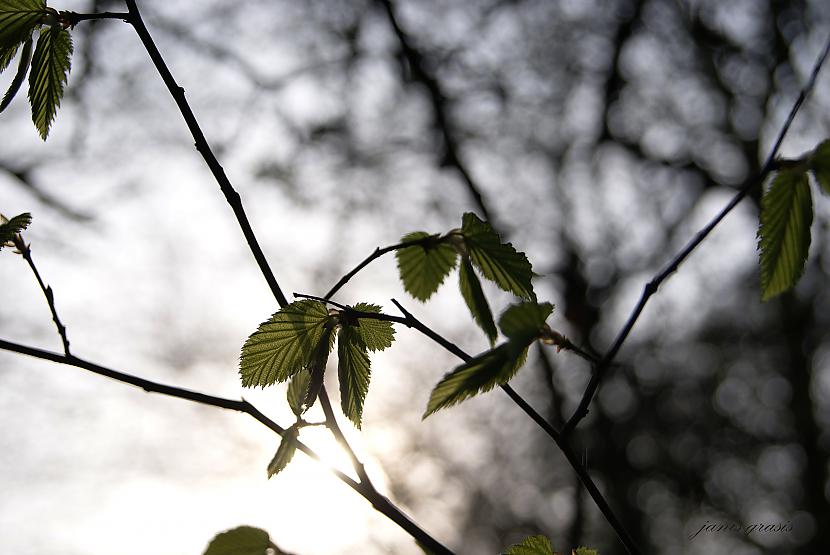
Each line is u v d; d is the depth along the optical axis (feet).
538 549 4.82
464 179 30.53
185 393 4.38
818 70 3.94
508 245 4.50
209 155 4.48
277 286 4.41
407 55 30.32
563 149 33.19
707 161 33.40
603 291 33.35
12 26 4.35
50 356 4.33
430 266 4.67
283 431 4.40
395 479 36.42
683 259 4.11
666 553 37.27
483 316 4.47
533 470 39.06
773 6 31.14
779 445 38.17
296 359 4.43
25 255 4.42
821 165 3.73
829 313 35.63
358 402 4.48
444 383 3.53
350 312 4.37
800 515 37.11
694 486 36.94
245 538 4.12
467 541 40.16
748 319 36.65
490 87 31.60
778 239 3.82
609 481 34.96
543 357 31.55
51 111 4.53
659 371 35.91
